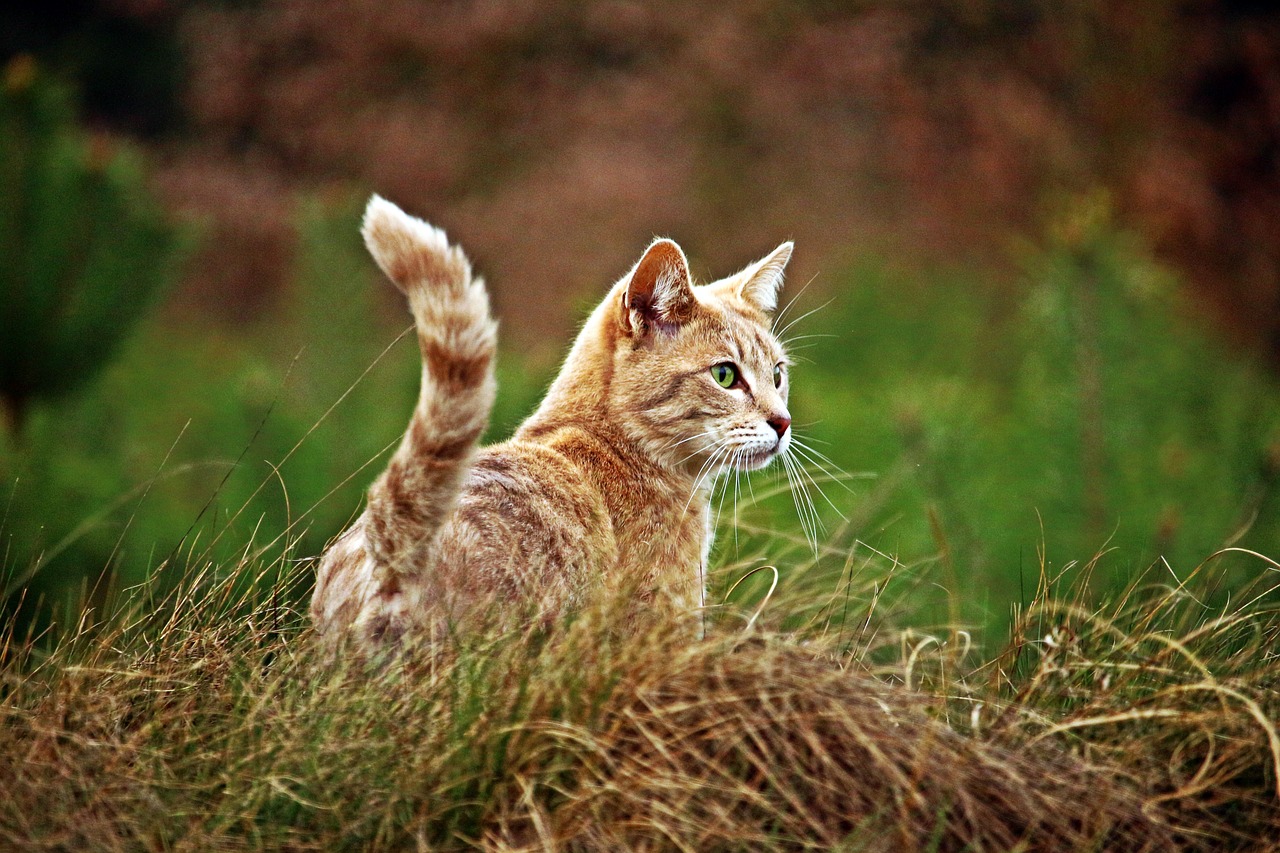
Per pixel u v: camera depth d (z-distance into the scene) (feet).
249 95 84.99
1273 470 33.12
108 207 37.70
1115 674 20.61
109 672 19.44
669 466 25.80
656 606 21.70
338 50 84.43
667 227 79.30
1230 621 21.39
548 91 84.48
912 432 36.42
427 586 19.45
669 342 26.21
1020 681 21.74
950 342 69.87
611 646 19.29
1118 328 35.99
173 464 44.78
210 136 90.48
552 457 23.62
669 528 24.80
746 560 26.71
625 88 83.66
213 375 70.33
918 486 35.53
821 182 82.99
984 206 77.36
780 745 17.98
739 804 17.74
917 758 17.75
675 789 17.22
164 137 93.71
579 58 86.02
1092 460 34.83
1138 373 36.45
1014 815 18.04
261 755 17.87
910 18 82.12
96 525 33.91
